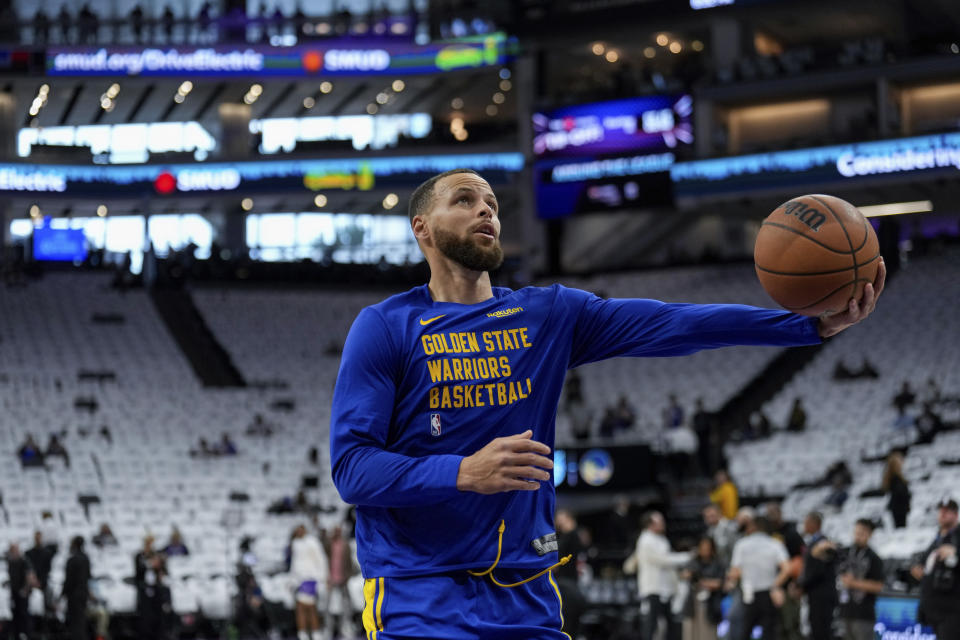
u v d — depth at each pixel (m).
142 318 33.09
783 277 2.95
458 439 3.12
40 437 26.47
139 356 31.08
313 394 30.80
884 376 26.62
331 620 18.50
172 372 30.59
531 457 2.75
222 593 21.02
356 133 42.62
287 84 38.88
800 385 27.45
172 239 41.66
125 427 27.69
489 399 3.16
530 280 35.44
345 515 25.33
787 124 33.78
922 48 32.47
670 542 22.86
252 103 40.84
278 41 36.62
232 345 32.69
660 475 24.27
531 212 35.94
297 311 34.84
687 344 3.20
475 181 3.32
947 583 10.15
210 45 35.69
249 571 20.00
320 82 37.78
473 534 3.05
